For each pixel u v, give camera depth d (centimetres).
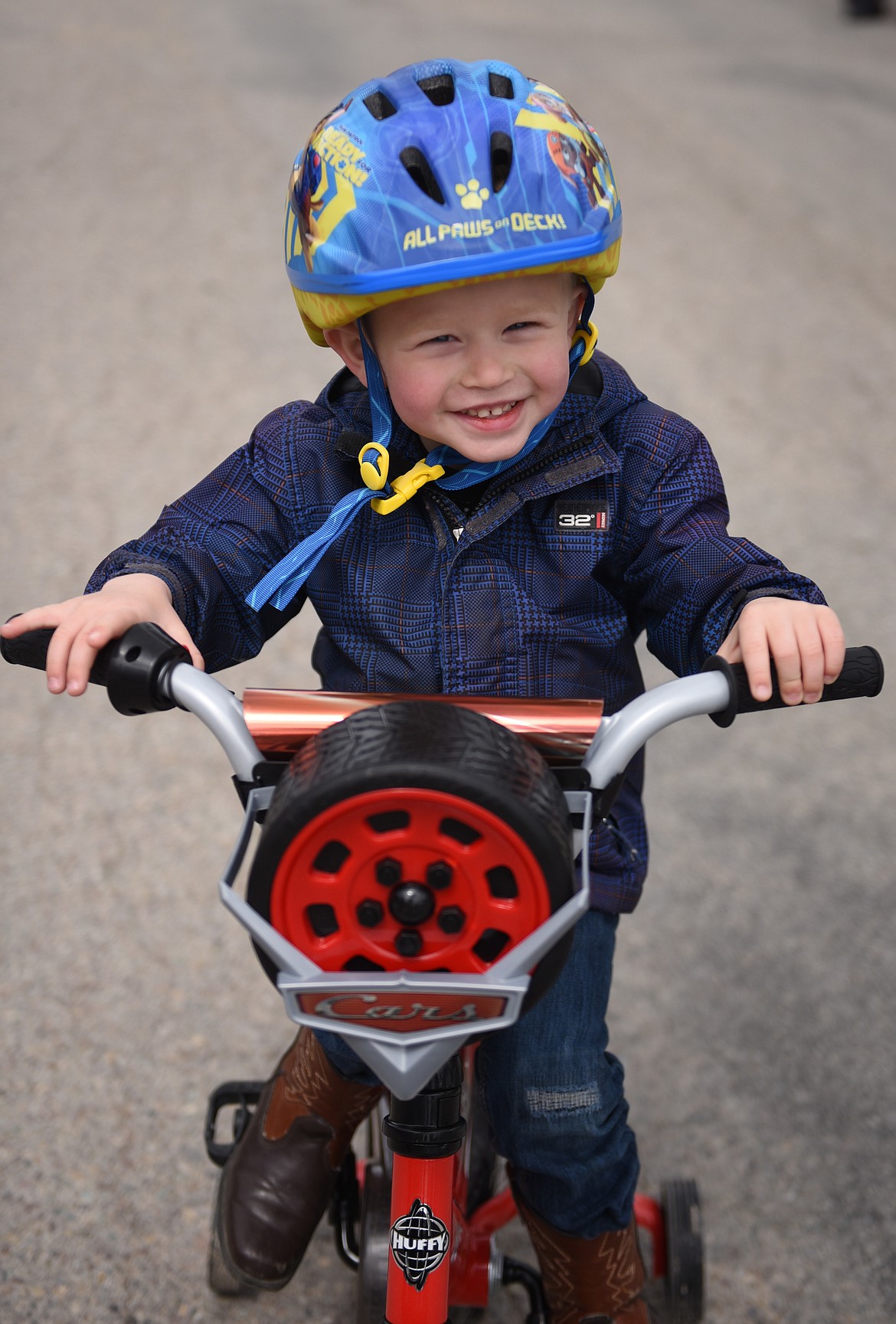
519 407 148
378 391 156
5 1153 241
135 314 562
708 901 303
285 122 784
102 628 133
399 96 144
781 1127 251
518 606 165
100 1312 214
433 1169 140
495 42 981
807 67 976
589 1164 172
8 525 418
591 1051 168
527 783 111
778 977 284
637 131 807
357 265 140
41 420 480
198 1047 264
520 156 138
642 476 166
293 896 112
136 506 430
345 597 168
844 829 326
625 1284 184
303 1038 198
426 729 113
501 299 140
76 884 303
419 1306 142
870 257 650
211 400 497
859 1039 270
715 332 565
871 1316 216
